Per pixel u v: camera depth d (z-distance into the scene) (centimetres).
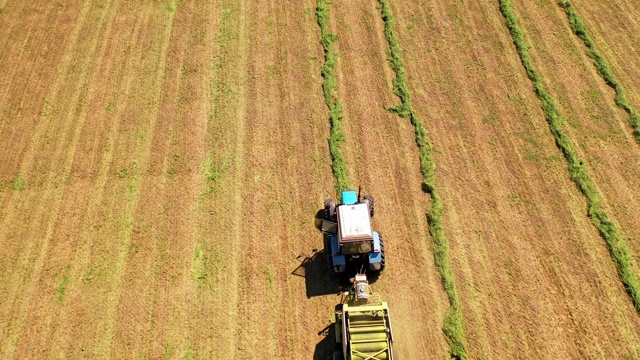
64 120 2052
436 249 1605
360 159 1867
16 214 1767
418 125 1944
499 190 1756
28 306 1548
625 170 1794
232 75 2175
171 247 1664
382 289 1535
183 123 2014
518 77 2112
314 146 1916
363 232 1414
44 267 1633
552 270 1555
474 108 2011
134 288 1575
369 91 2092
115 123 2031
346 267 1534
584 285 1518
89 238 1697
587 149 1859
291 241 1659
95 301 1552
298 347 1440
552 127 1920
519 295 1507
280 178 1825
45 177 1869
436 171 1817
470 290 1526
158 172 1866
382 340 1270
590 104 2003
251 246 1653
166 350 1452
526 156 1848
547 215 1684
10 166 1902
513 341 1422
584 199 1719
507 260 1584
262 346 1447
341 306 1505
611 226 1630
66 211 1770
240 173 1845
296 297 1536
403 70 2147
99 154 1931
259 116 2020
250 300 1535
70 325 1506
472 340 1430
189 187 1817
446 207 1719
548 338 1421
